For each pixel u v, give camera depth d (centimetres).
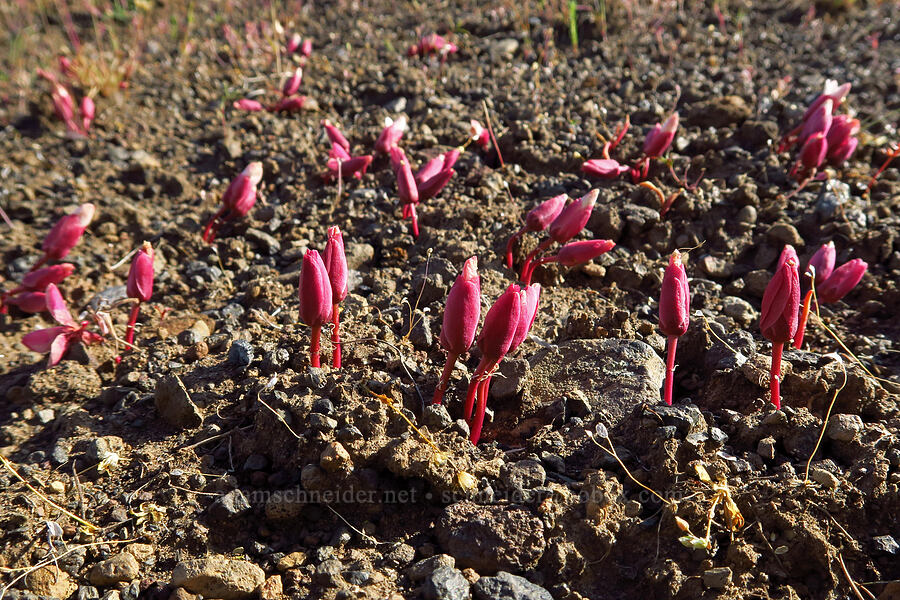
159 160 43
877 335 29
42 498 24
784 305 23
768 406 25
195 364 28
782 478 23
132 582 22
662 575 21
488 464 23
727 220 35
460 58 52
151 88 51
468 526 22
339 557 22
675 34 53
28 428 27
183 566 22
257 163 35
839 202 34
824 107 35
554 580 22
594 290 32
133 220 38
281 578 22
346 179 39
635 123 42
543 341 28
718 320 30
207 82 52
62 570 22
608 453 24
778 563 22
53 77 51
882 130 41
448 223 35
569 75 48
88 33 64
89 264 36
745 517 22
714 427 24
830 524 22
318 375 25
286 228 37
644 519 22
